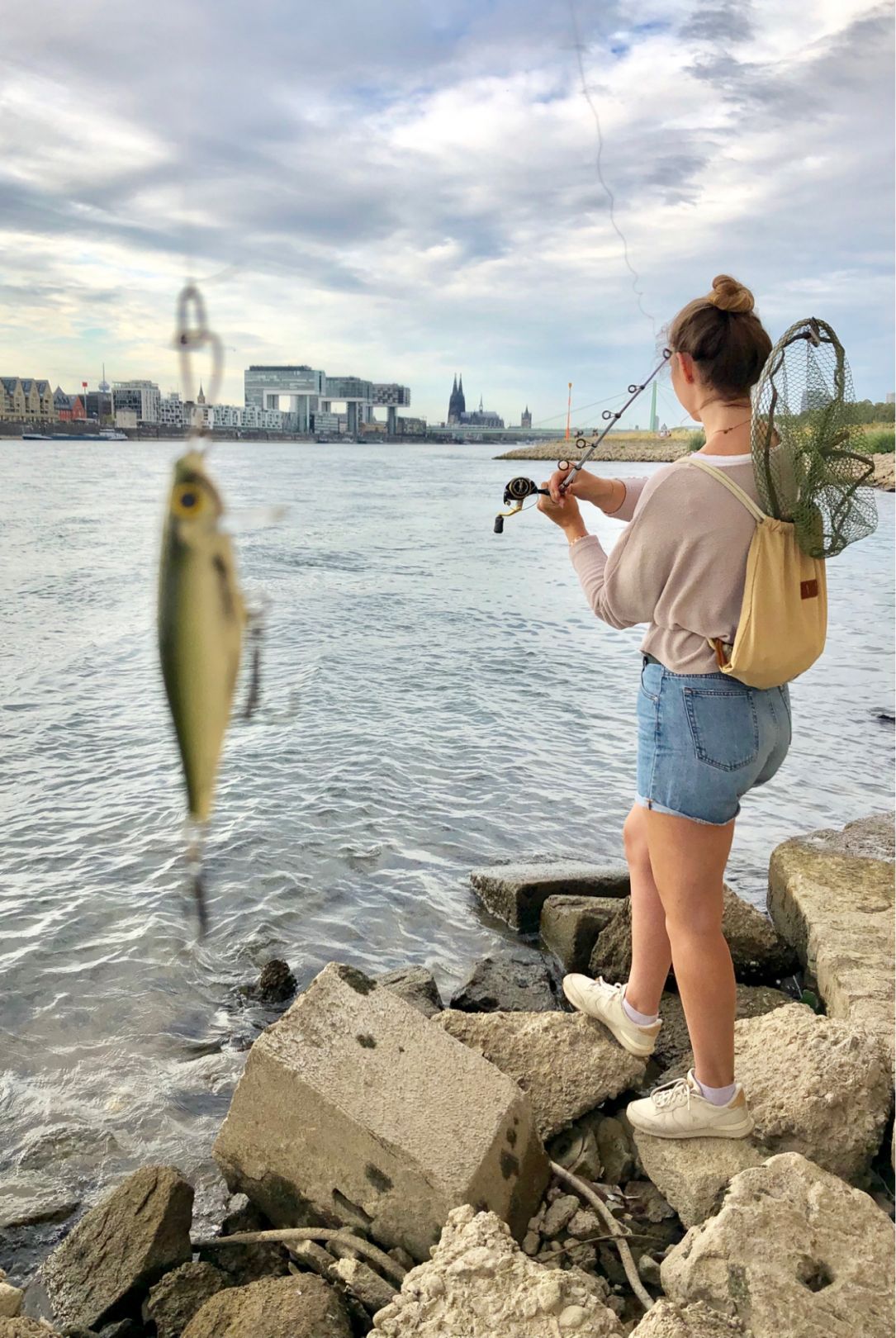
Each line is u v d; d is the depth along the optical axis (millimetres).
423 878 6402
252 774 8008
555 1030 4008
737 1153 3264
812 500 2590
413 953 5566
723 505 2635
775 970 5059
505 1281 2672
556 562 23797
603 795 7949
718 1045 3186
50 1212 3582
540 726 9734
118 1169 3820
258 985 5055
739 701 2756
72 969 5191
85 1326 3033
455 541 28047
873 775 8594
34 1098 4203
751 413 2668
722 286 2771
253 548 24719
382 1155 3184
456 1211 2982
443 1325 2568
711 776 2789
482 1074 3432
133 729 9172
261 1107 3434
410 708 10234
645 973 3773
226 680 564
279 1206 3420
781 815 7633
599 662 12789
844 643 14180
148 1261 3127
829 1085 3463
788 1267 2672
